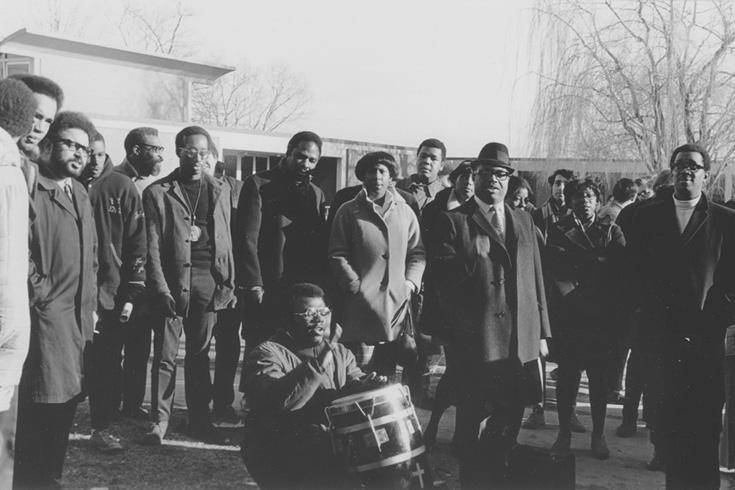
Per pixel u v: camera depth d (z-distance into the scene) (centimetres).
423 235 662
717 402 494
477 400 507
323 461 411
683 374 493
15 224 335
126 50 2011
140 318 627
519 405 511
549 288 623
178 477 518
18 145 410
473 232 520
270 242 616
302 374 412
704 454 493
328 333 450
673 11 1767
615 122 1786
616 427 708
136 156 670
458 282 516
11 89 365
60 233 435
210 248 602
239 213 622
